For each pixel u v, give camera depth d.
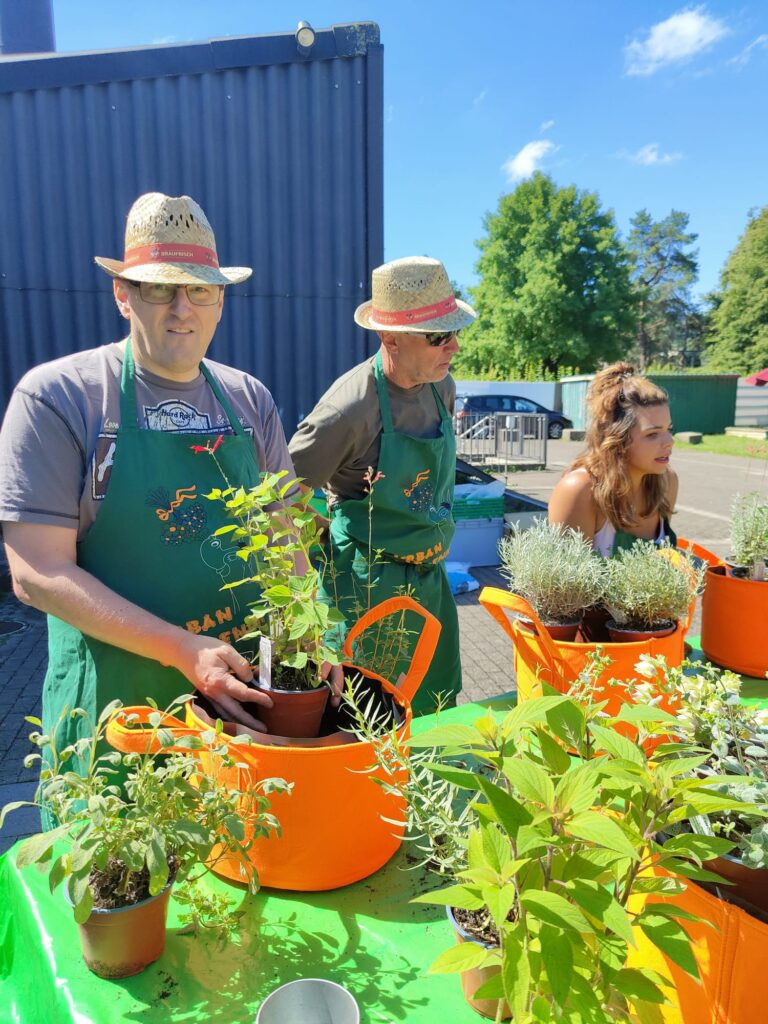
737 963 0.70
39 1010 0.92
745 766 0.83
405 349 2.06
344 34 5.07
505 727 0.71
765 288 39.94
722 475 14.65
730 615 1.82
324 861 1.01
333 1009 0.81
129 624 1.23
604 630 1.62
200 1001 0.86
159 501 1.39
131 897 0.86
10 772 3.36
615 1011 0.66
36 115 5.18
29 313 5.43
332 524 2.28
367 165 5.30
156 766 1.31
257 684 1.15
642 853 0.70
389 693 1.19
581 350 37.09
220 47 5.07
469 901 0.60
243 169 5.28
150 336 1.38
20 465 1.30
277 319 5.48
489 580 6.59
